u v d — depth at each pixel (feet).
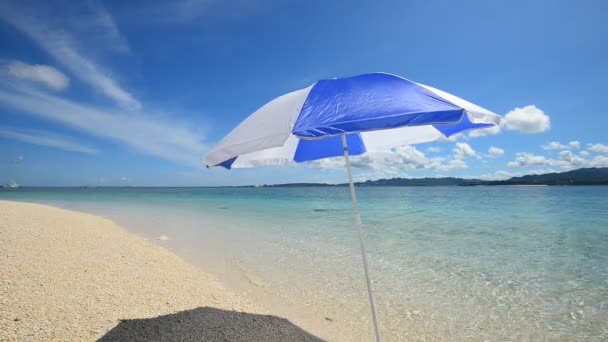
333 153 13.79
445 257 28.71
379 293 19.49
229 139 9.17
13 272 18.02
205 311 14.94
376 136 13.38
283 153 13.14
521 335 14.32
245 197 169.78
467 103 8.35
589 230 44.19
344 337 13.73
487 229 45.44
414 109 7.36
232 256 28.58
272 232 43.27
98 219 56.13
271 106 9.65
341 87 9.03
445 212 70.95
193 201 128.36
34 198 153.89
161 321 13.37
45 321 12.32
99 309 13.92
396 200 123.95
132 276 19.53
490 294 19.42
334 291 19.66
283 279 21.91
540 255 29.53
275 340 12.71
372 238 38.37
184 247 32.27
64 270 19.35
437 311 16.88
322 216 64.08
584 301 18.31
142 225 49.52
